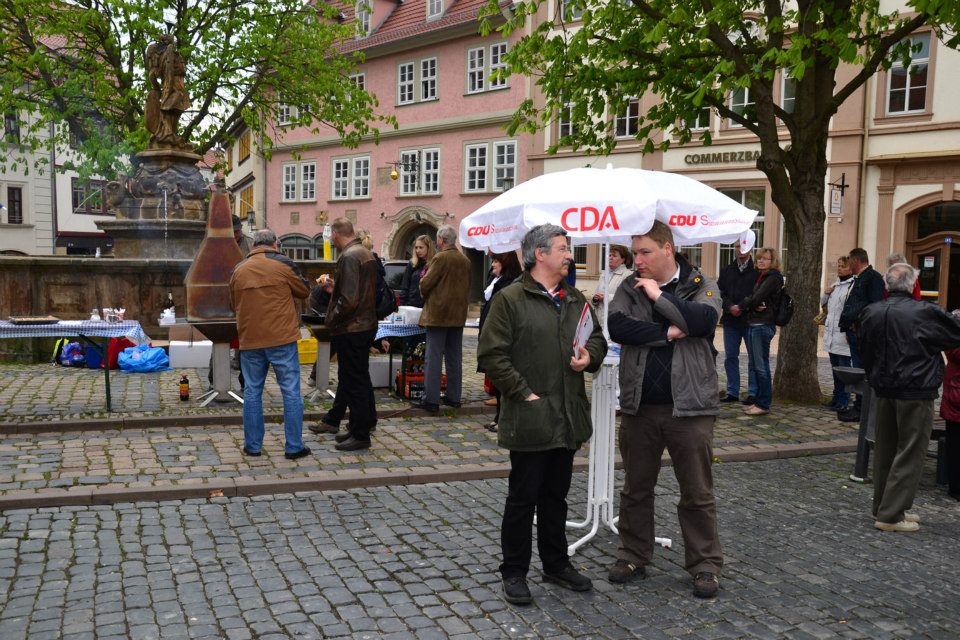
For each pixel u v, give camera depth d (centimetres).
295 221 4006
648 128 1198
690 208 539
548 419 436
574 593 456
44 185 4494
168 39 1538
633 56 1138
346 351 747
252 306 703
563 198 517
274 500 615
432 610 429
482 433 840
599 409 545
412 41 3366
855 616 432
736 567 499
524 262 452
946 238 2122
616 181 520
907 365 569
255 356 713
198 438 784
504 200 561
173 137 1552
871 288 961
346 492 640
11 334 837
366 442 760
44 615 412
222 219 931
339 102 2314
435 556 507
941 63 2075
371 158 3622
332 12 2294
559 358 440
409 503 617
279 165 4075
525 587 443
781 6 1123
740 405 1034
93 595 437
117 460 695
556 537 461
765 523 590
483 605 437
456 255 913
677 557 516
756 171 2398
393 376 1077
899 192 2161
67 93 1997
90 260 1340
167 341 1332
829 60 1031
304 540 530
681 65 1127
